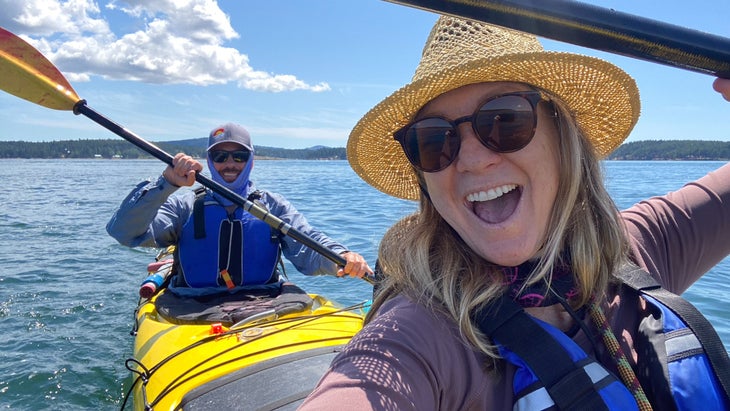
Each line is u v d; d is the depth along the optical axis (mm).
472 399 365
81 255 3035
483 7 266
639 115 514
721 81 348
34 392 1396
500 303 392
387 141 532
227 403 854
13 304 2082
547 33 279
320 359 994
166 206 1557
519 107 421
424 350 356
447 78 413
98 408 1334
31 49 1188
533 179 428
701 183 586
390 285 445
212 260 1523
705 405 380
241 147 1597
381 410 318
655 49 295
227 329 1236
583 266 432
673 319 418
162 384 1018
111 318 1932
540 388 355
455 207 435
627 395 366
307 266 1595
